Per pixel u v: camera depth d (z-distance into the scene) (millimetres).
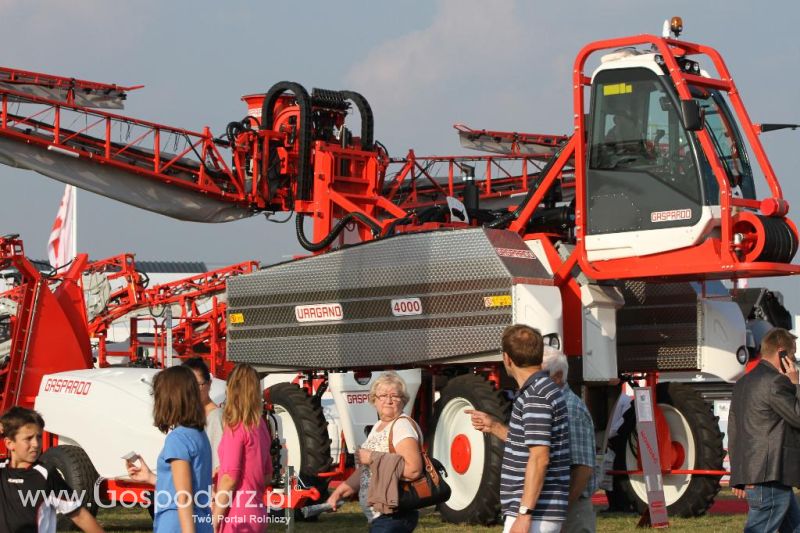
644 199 12953
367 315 14188
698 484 14461
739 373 14602
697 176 12555
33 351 15000
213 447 9234
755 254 12352
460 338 13281
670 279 13414
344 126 17922
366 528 13328
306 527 13484
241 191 21062
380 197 17641
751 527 9203
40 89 21266
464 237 13352
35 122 21250
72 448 12727
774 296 17562
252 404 7594
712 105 13234
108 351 26234
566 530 7484
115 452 12430
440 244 13539
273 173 20125
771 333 9273
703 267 12617
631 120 13164
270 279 15242
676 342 14711
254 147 20297
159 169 21781
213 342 26547
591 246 13344
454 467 13539
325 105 18219
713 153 12531
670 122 12859
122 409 12492
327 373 15094
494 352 13047
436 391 14367
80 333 15617
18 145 21188
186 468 7027
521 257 13227
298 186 17578
